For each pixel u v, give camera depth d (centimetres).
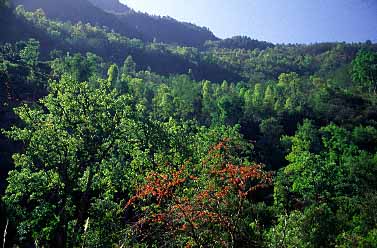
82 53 13375
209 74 16738
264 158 6638
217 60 18625
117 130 2228
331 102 9450
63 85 2277
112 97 2356
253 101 9206
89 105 2233
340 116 8756
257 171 1116
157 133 2406
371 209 3047
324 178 4366
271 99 9394
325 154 5719
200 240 1100
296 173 4572
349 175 4744
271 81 12612
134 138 2298
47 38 12850
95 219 2027
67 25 16262
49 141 2172
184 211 1070
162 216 1102
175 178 1164
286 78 11819
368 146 6738
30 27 12825
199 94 9531
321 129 7156
